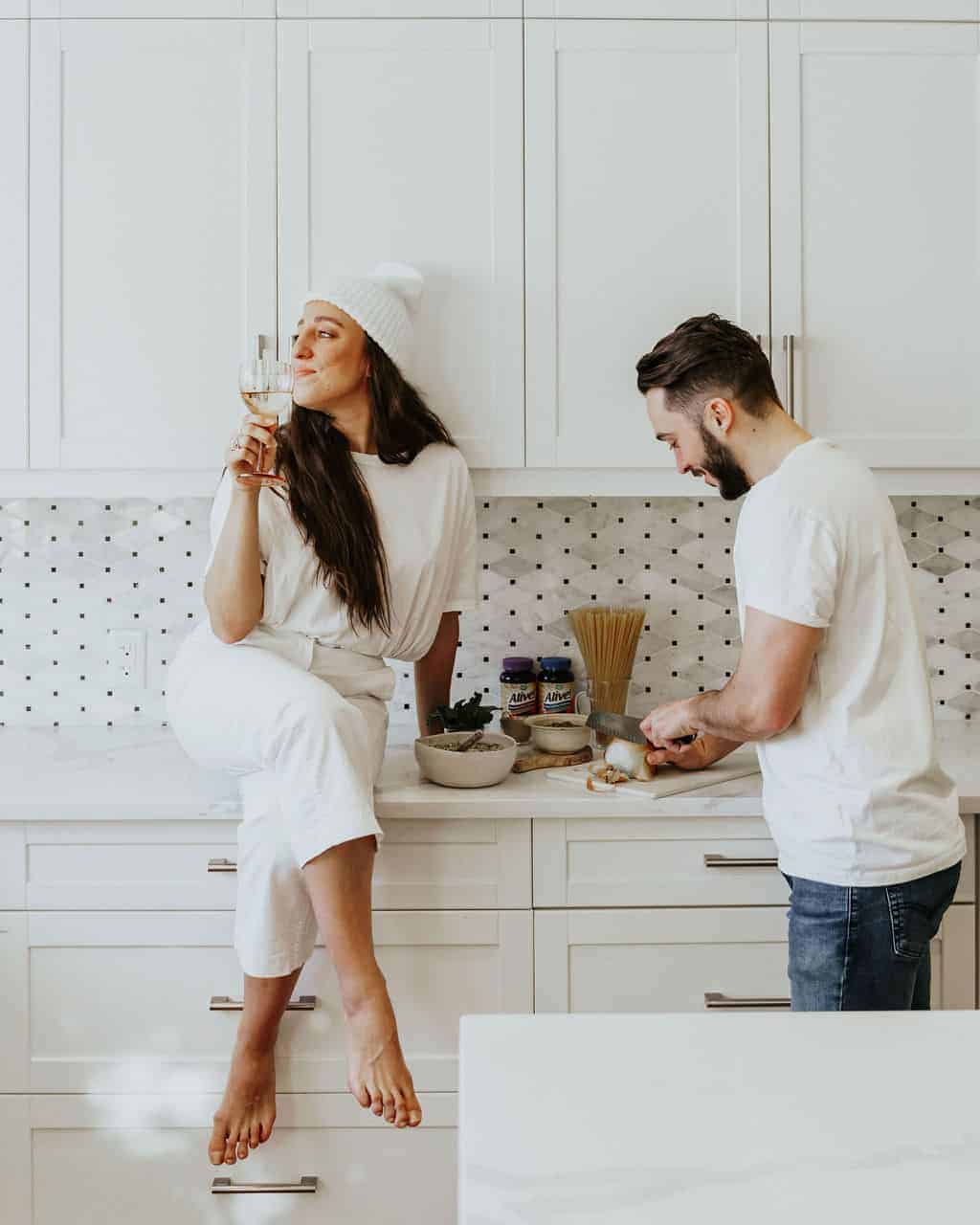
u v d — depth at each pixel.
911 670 1.40
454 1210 1.76
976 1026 0.79
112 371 1.94
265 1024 1.65
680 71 1.93
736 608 2.29
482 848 1.76
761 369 1.46
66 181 1.92
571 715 2.10
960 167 1.95
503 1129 0.66
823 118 1.94
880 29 1.94
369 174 1.93
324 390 1.77
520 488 1.98
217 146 1.92
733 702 1.41
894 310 1.96
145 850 1.75
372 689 1.81
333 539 1.73
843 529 1.36
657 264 1.94
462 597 1.95
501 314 1.94
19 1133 1.77
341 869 1.56
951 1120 0.67
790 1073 0.72
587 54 1.93
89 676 2.29
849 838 1.38
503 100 1.92
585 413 1.95
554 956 1.77
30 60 1.91
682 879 1.77
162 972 1.76
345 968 1.54
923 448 1.97
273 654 1.70
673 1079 0.72
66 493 1.97
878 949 1.39
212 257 1.93
